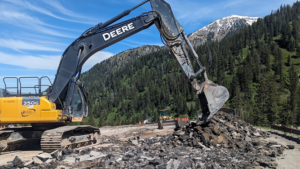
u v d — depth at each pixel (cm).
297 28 15300
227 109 1983
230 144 1030
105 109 13612
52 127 1215
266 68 11700
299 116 4909
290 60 12344
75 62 1183
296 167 728
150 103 12381
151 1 1212
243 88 9569
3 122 1135
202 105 1221
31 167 773
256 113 4616
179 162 700
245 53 14850
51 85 1202
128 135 1967
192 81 1193
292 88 7225
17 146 1293
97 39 1195
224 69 12675
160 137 1378
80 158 819
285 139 1259
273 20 17625
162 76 16175
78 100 1248
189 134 1183
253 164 746
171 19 1204
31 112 1135
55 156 878
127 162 767
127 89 15500
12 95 1194
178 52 1205
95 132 1391
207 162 759
